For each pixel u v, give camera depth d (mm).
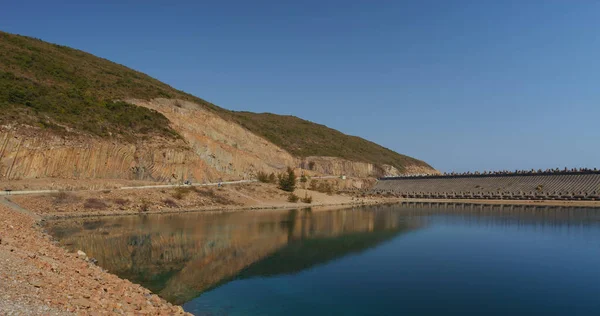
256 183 102438
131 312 15336
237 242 41938
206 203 77000
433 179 151125
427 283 28172
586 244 42938
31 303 12633
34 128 68000
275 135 170750
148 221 55156
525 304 24000
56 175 67875
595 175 109562
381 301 24328
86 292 16031
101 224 50531
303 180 120812
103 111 86250
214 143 107312
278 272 30609
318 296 25109
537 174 124375
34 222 44438
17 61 93938
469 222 63156
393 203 112062
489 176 137125
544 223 61281
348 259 35406
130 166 79250
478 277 29781
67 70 102375
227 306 22891
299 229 52594
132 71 140625
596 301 24484
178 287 26000
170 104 114688
